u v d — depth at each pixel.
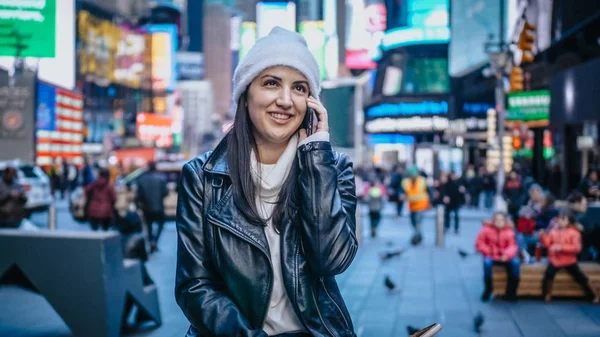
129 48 112.00
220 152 2.25
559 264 9.23
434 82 58.91
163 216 13.65
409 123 58.56
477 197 27.50
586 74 17.72
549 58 25.61
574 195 11.45
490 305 8.96
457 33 54.94
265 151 2.21
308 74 2.12
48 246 6.03
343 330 2.15
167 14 159.88
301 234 2.11
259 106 2.12
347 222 2.11
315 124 2.24
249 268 2.08
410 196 15.52
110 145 93.25
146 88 121.75
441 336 7.19
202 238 2.16
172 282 10.35
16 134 41.00
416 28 58.72
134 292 6.77
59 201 30.30
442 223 15.16
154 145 100.94
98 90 97.00
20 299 8.39
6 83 40.84
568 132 22.33
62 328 6.94
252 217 2.10
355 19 92.38
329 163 2.09
